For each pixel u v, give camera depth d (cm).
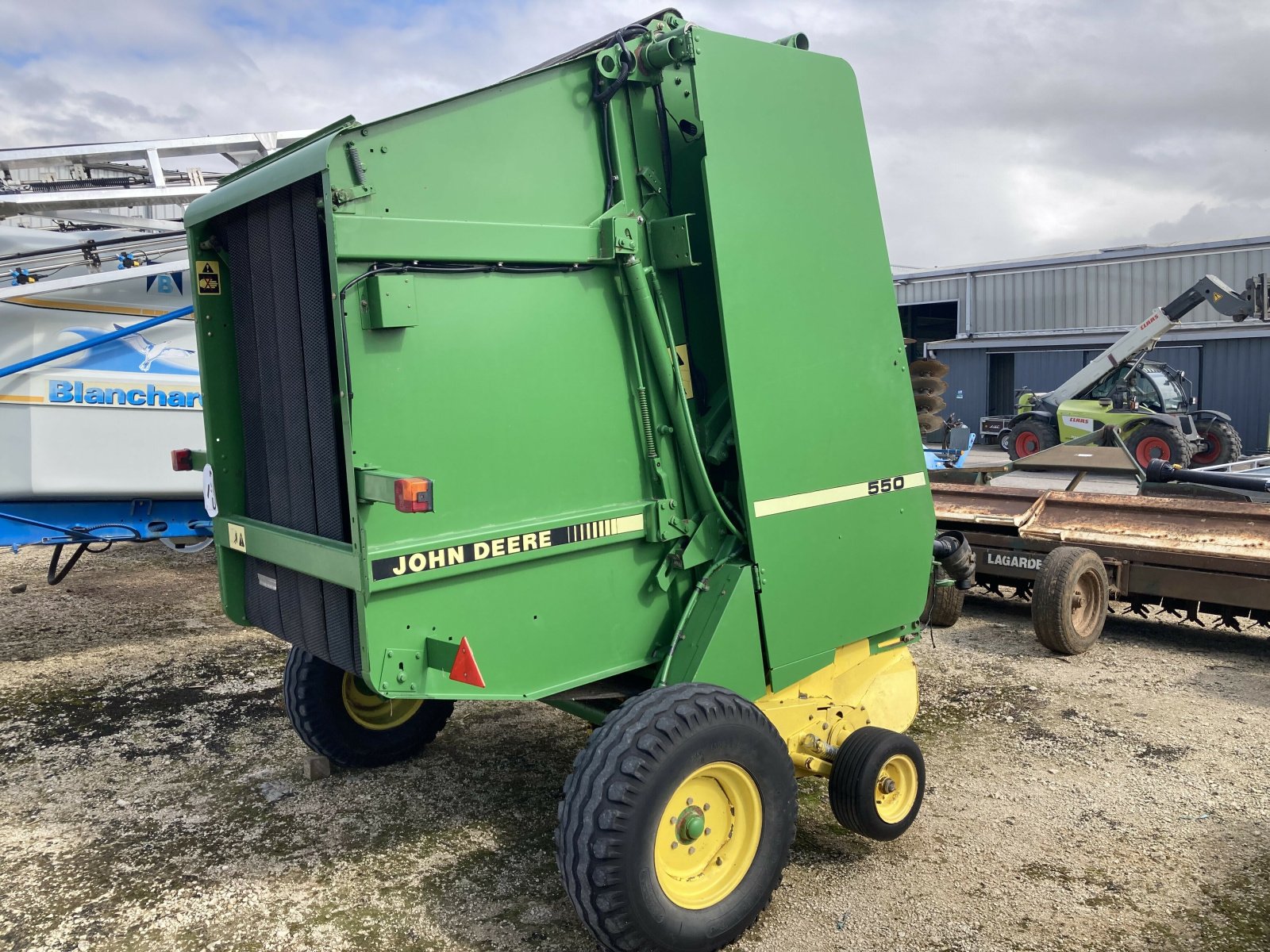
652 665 324
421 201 257
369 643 252
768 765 283
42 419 568
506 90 274
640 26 304
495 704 496
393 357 253
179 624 670
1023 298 2419
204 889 320
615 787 250
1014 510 693
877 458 360
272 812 377
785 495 326
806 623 335
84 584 797
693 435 311
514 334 277
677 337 321
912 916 301
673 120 317
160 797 392
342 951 285
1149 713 481
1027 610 701
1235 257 2069
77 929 298
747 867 282
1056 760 423
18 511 573
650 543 314
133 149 682
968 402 2544
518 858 339
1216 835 353
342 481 272
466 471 269
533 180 282
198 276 324
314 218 269
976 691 516
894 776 333
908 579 377
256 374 318
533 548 281
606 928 251
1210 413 1697
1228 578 566
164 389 604
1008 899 310
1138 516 642
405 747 418
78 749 445
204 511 635
